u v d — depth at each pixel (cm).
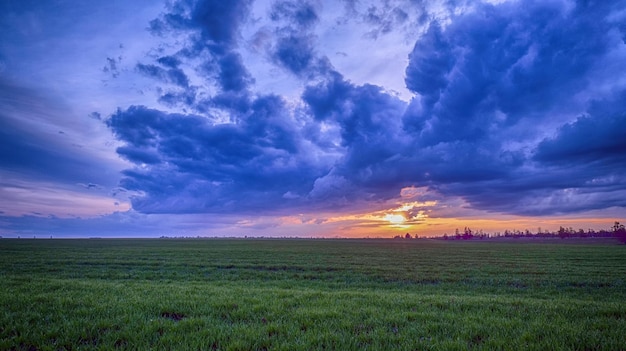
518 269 3155
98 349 634
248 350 644
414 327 786
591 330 763
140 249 6538
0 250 5481
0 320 783
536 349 634
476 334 746
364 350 636
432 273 2789
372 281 2309
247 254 5247
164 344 671
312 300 1138
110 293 1220
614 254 5894
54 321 809
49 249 6041
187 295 1192
